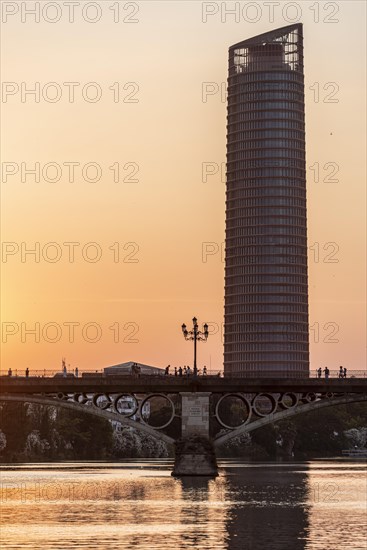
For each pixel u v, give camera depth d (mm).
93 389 197375
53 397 199500
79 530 98938
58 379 197000
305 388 199625
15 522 105875
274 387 199375
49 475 198875
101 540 91438
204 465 193750
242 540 91438
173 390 197875
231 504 126250
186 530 98938
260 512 116312
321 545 88125
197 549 85812
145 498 135500
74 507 122688
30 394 199625
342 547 86750
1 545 88375
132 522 105750
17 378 196500
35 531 98125
